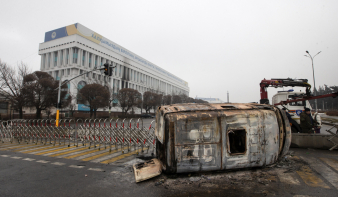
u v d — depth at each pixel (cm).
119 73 6969
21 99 2494
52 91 2747
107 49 6359
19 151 838
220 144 486
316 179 459
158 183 445
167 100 6069
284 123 563
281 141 555
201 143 478
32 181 479
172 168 467
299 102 988
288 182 442
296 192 392
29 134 1091
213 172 494
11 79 2547
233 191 402
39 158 708
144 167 498
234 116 495
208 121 483
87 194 402
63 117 3584
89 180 481
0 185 455
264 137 516
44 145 986
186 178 475
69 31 5291
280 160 578
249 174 489
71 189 428
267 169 522
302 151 752
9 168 588
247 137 502
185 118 477
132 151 830
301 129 927
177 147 470
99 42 6012
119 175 514
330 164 574
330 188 409
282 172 504
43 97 2702
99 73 5869
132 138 862
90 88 3494
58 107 1738
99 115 4756
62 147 927
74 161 664
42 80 2664
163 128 488
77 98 3556
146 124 2281
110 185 448
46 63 5512
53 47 5444
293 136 820
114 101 4638
